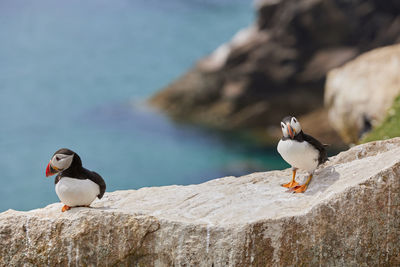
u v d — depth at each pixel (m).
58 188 6.33
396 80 14.33
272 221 6.00
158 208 6.77
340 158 7.63
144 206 6.88
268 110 23.98
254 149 21.97
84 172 6.41
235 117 24.33
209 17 42.75
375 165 6.56
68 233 6.41
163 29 40.47
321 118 22.52
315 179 6.91
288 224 6.01
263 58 24.56
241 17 42.50
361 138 13.55
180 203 6.86
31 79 31.45
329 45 24.47
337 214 6.05
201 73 26.00
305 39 24.56
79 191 6.30
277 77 24.31
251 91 24.56
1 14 42.25
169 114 25.81
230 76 25.09
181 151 22.06
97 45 37.38
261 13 25.12
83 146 22.80
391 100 13.84
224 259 6.07
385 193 6.05
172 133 23.89
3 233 6.58
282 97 24.16
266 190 6.95
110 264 6.39
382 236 6.09
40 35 38.72
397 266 6.15
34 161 21.73
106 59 34.91
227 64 25.27
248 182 7.41
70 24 41.03
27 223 6.56
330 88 16.33
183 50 36.44
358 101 14.70
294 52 24.45
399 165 6.09
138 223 6.30
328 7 24.05
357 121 14.77
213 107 25.08
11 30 39.34
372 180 6.09
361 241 6.07
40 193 19.19
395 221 6.08
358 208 6.05
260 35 25.09
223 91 25.14
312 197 6.50
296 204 6.40
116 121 25.52
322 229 6.04
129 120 25.50
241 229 6.01
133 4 45.72
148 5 45.44
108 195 7.45
